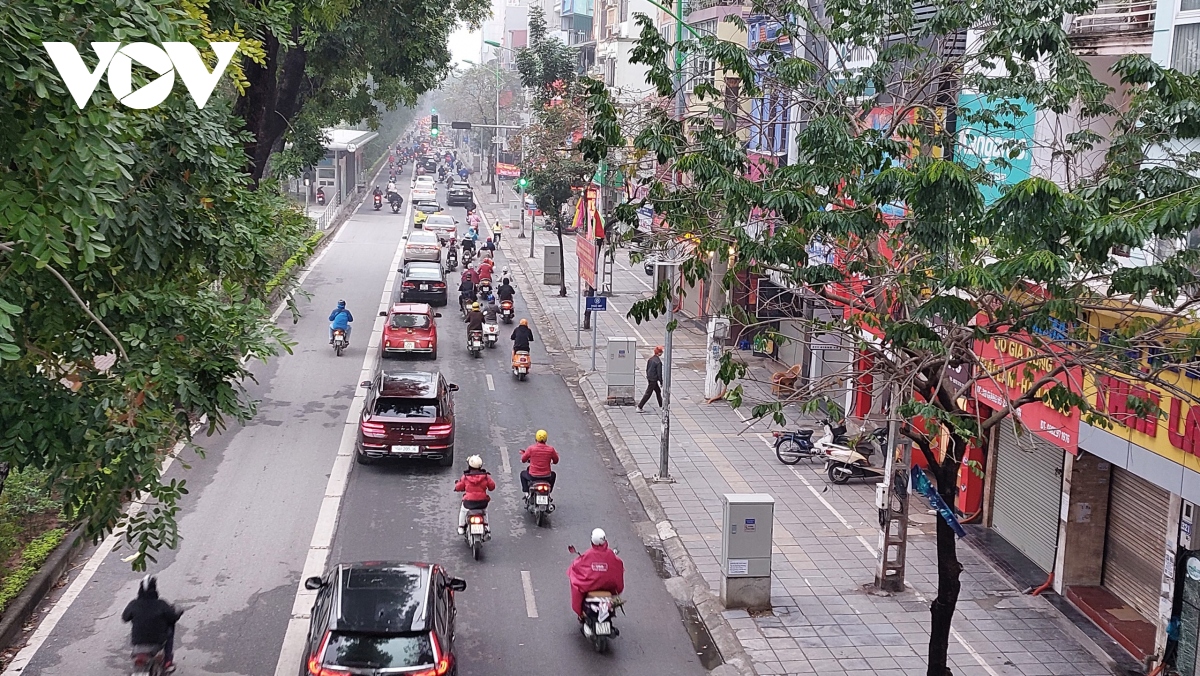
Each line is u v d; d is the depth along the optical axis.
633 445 22.20
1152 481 12.48
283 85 26.38
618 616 14.32
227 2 11.80
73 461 9.20
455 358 30.47
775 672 12.70
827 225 10.38
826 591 15.18
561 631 13.74
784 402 11.34
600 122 11.64
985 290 10.94
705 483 19.94
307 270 45.09
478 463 16.39
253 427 22.31
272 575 15.07
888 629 13.96
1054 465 15.82
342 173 74.19
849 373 13.05
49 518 15.96
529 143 55.12
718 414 24.92
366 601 11.04
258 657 12.62
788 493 19.53
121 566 15.11
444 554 16.17
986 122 13.20
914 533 17.75
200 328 10.40
